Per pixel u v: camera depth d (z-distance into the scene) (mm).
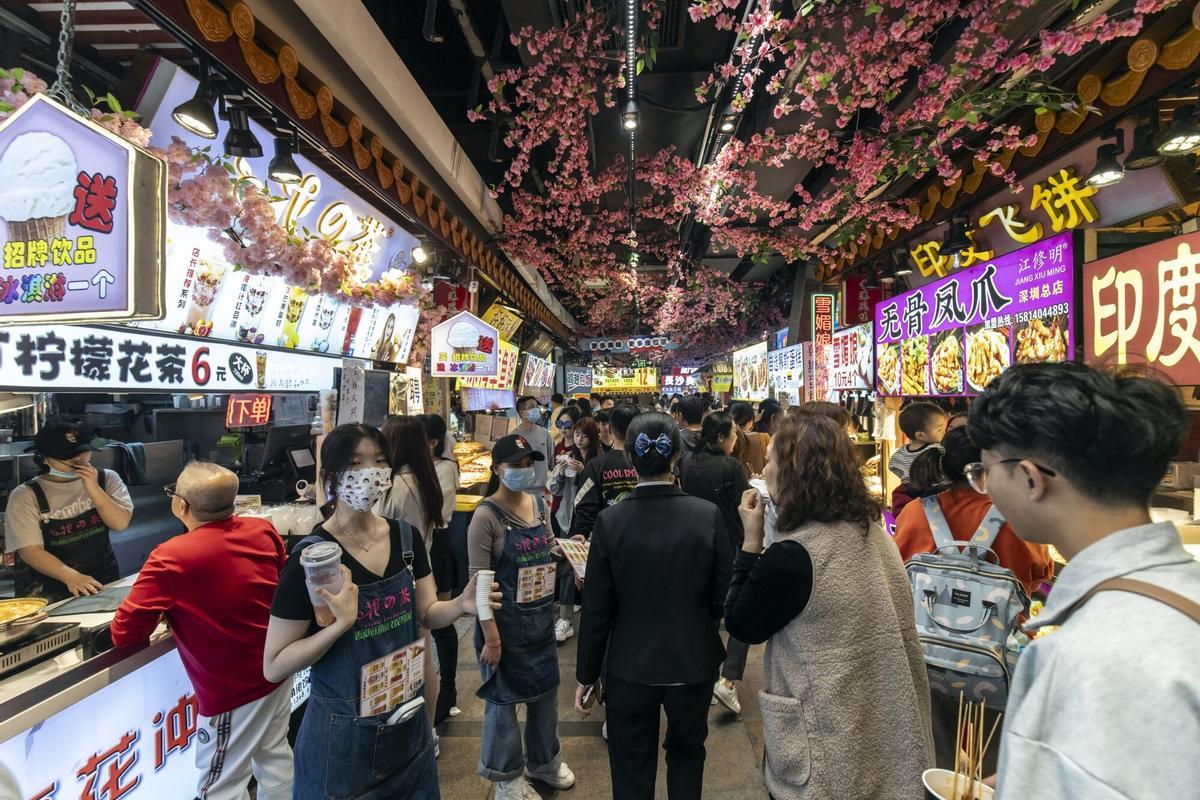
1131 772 566
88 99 2246
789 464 1552
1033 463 763
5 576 2234
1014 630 1801
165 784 2086
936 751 1887
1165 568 666
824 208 5797
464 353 5141
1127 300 2768
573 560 2383
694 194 7348
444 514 3363
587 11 4578
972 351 4109
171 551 1854
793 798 1372
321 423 3371
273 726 2078
